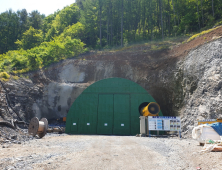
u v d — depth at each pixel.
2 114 17.81
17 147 10.26
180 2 66.44
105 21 77.62
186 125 25.72
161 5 69.06
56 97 45.12
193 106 26.67
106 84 27.72
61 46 54.75
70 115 27.02
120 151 9.42
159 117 20.19
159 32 67.94
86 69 47.25
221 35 30.05
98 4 73.44
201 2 56.66
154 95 37.66
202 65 28.72
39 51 57.22
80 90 45.06
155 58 42.19
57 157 7.59
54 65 49.00
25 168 5.84
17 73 44.69
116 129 26.05
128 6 72.62
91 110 26.98
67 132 26.41
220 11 54.12
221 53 27.17
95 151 9.27
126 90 27.30
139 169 6.15
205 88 25.67
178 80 33.91
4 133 13.37
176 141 14.64
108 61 46.59
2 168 5.81
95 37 75.69
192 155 8.09
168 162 7.09
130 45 59.59
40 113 42.41
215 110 22.20
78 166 6.30
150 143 12.99
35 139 15.38
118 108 26.80
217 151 8.38
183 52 36.78
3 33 89.44
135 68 42.50
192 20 59.00
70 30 75.56
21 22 98.94
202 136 11.00
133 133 25.69
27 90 41.12
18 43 82.50
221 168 5.62
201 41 33.59
